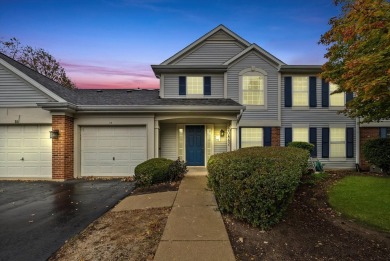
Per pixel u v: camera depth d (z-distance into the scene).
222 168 4.80
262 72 12.77
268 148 7.81
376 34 5.20
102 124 10.25
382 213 5.72
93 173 10.27
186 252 3.24
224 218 4.60
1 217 4.93
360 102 8.12
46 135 10.00
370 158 11.06
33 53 25.55
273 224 4.35
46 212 5.28
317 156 12.87
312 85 12.96
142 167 8.05
